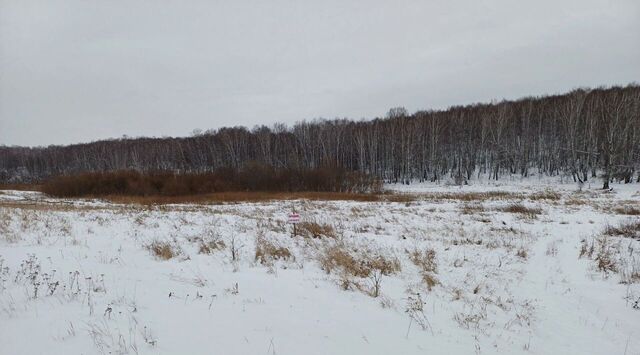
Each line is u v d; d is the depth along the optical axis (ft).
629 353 15.16
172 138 322.96
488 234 40.27
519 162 186.39
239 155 229.66
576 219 50.26
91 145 315.37
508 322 17.70
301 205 73.87
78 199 104.47
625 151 145.28
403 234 39.91
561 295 21.81
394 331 15.19
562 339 16.31
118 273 20.33
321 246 30.58
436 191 134.10
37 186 179.63
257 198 99.91
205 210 61.87
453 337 15.28
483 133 186.91
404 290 21.07
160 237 32.22
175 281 19.67
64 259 22.75
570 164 164.04
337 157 210.38
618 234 38.96
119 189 127.75
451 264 27.76
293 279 21.72
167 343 12.21
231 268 23.67
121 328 13.05
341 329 14.80
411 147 195.00
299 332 14.05
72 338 12.12
